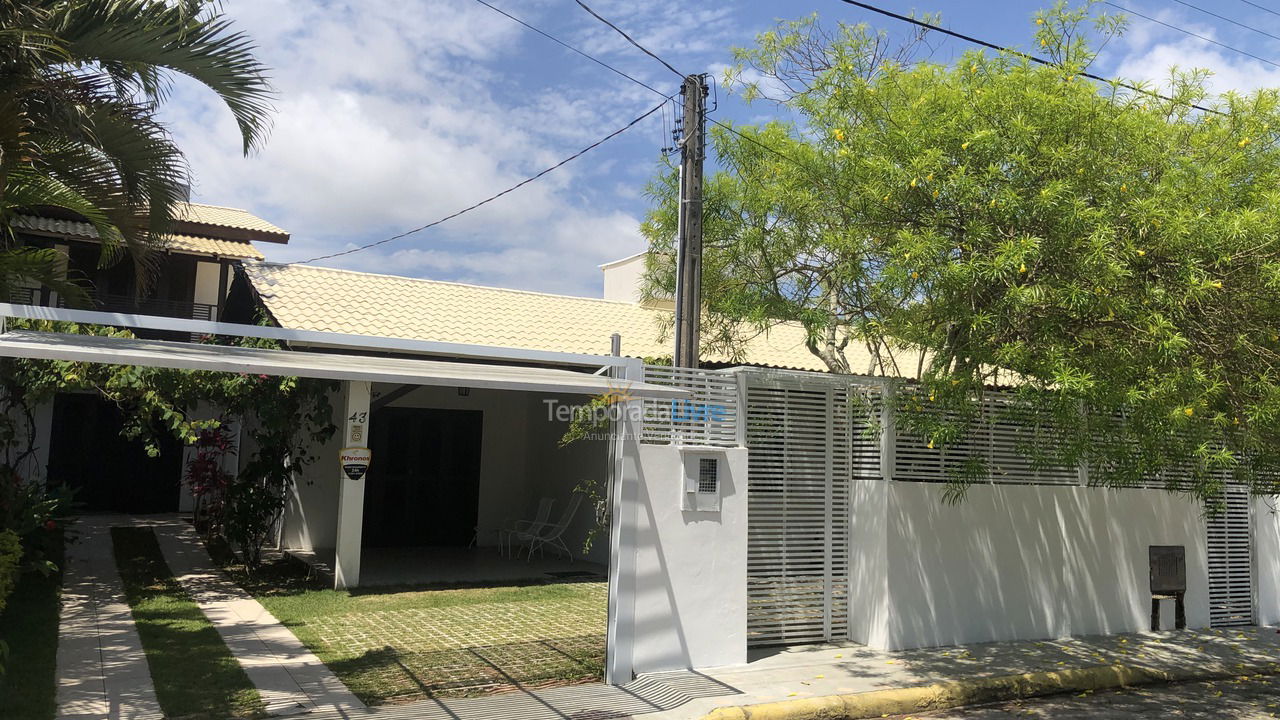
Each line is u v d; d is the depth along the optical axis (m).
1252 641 11.29
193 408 12.39
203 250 19.48
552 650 9.18
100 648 8.66
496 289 18.30
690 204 10.70
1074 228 7.11
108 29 8.88
